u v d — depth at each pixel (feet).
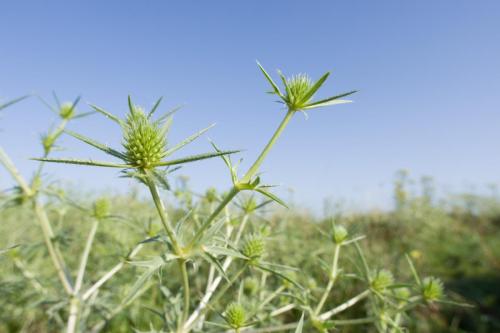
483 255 1.88
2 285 0.66
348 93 0.33
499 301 1.40
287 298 0.72
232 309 0.47
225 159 0.33
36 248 0.65
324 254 1.07
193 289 0.79
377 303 0.61
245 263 0.47
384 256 1.53
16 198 0.53
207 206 0.75
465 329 1.25
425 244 2.04
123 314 0.73
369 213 2.25
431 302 0.58
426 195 2.80
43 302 0.56
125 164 0.31
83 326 0.59
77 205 0.60
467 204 2.90
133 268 0.71
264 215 0.67
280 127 0.34
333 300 1.06
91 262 0.90
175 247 0.34
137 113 0.34
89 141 0.30
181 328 0.45
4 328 0.82
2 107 0.47
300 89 0.34
